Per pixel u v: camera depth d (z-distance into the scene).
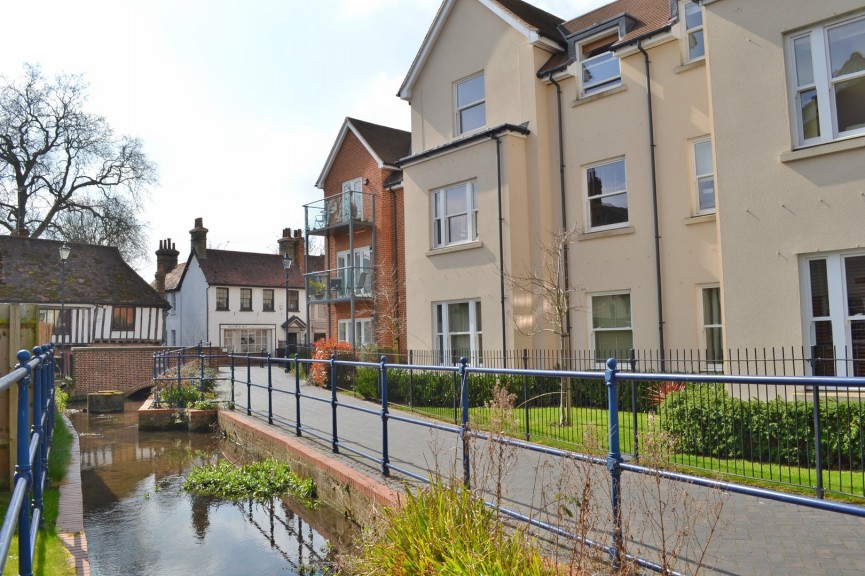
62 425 13.20
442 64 18.27
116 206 42.28
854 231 8.90
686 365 13.21
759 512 5.77
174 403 17.06
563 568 3.98
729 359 9.62
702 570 4.41
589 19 16.81
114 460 12.72
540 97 15.89
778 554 4.77
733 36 10.09
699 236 13.15
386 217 22.23
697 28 13.33
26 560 3.60
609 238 14.59
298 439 10.77
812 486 5.93
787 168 9.52
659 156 13.84
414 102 19.08
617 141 14.58
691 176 13.38
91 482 10.78
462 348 16.84
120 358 26.83
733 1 10.09
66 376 25.75
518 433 9.04
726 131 10.13
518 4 17.77
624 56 14.41
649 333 13.84
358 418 13.01
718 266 12.82
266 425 12.66
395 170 22.70
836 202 9.06
